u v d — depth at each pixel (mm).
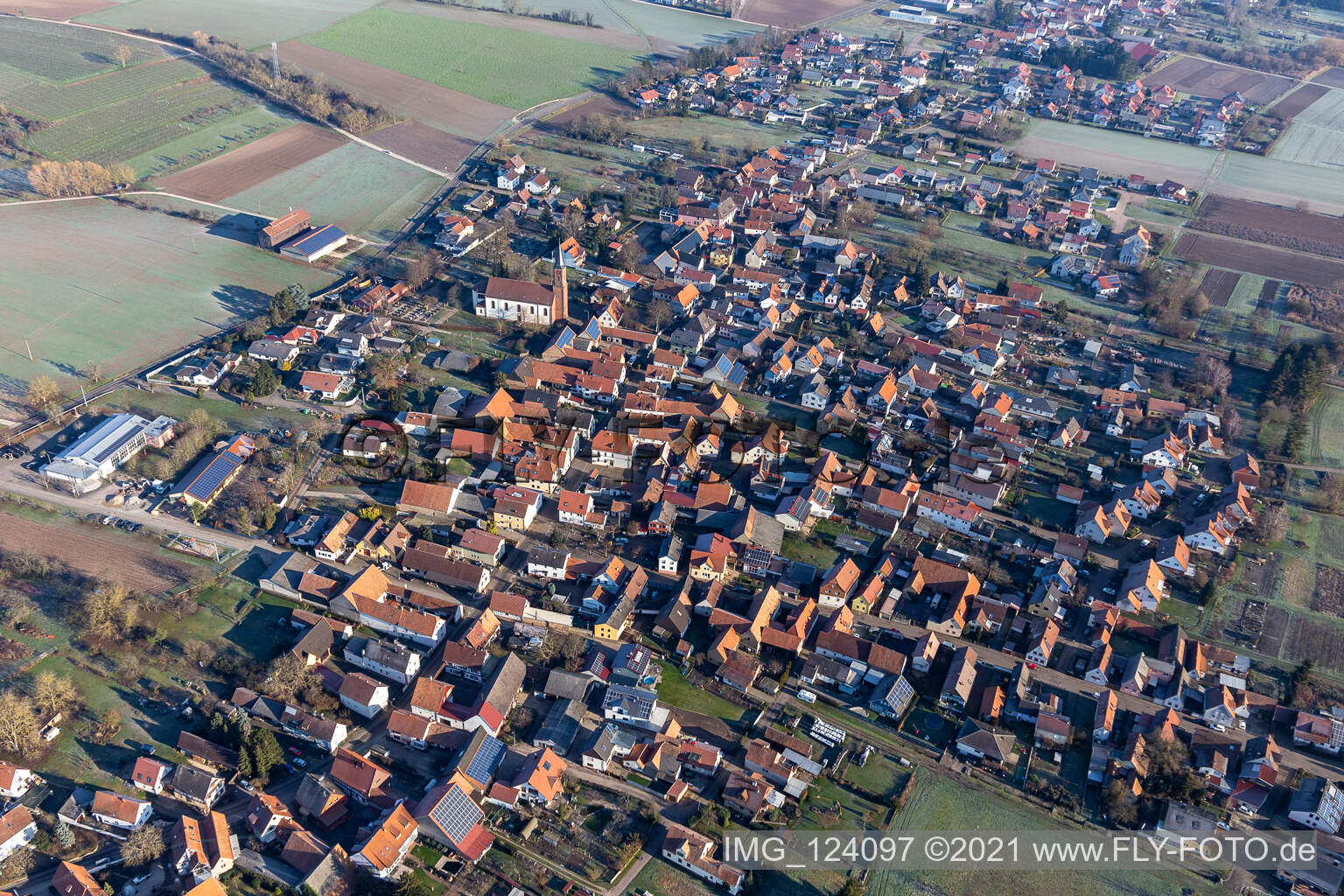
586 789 158750
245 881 141250
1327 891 148125
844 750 168875
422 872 143625
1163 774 165375
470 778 155500
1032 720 176000
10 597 182500
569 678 175000
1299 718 176000
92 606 176625
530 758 158375
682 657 184625
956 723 176000
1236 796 163875
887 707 175250
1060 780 165875
